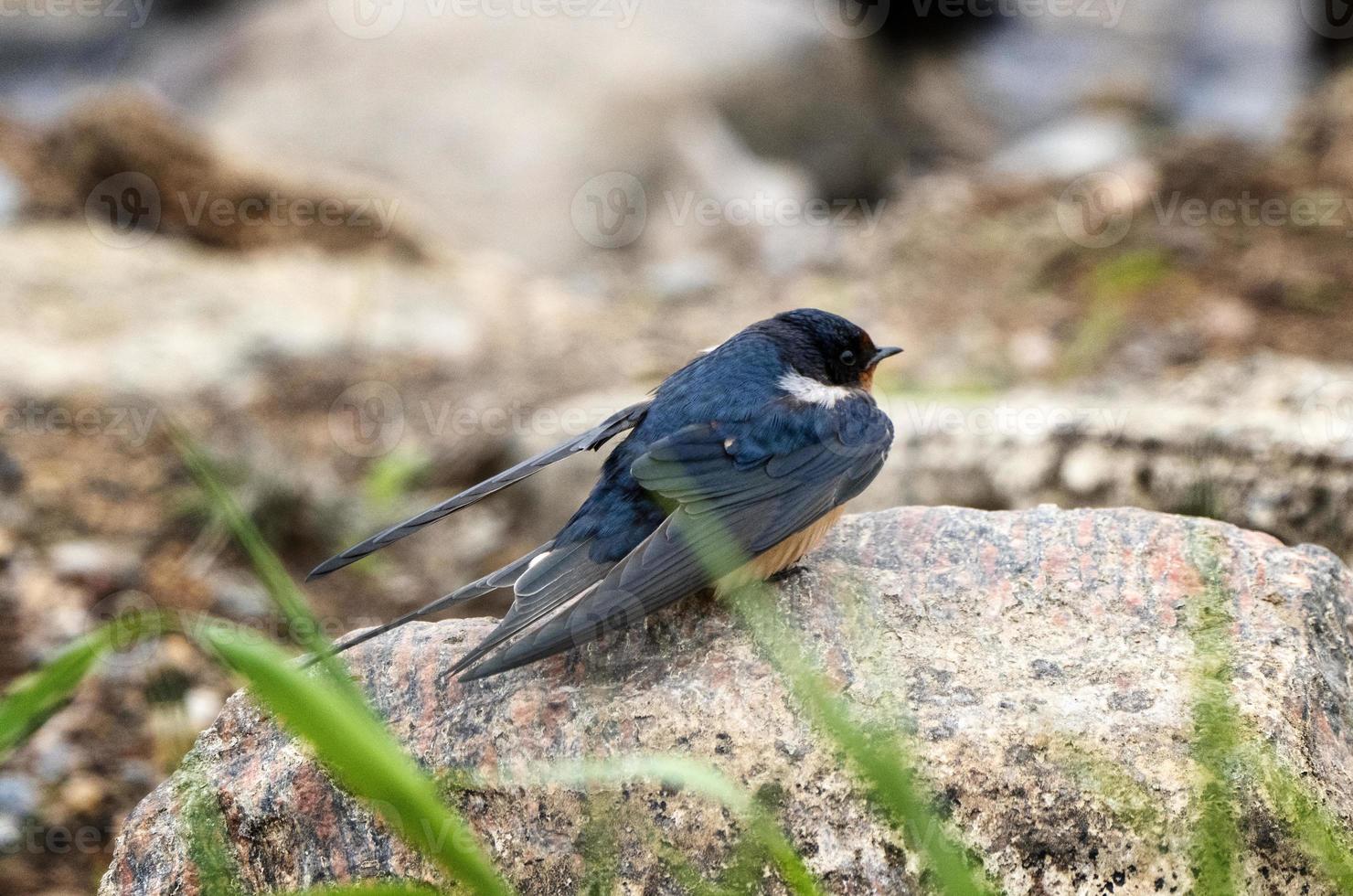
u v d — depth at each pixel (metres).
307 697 4.16
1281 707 6.03
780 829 5.71
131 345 15.60
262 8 26.75
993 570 6.98
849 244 19.11
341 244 18.78
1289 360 12.34
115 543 12.35
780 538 6.65
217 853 6.12
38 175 18.77
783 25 24.25
